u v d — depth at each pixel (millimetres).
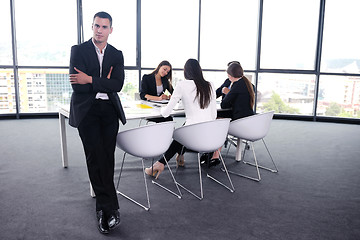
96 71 2105
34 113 6102
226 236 2090
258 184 3039
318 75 6441
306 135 5203
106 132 2193
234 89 3498
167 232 2129
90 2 5973
